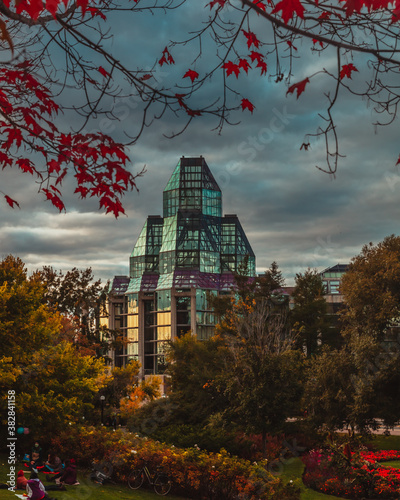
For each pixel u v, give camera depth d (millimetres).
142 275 142375
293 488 20719
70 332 57438
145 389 56062
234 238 140125
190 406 40500
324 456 27734
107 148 5801
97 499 20391
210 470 22531
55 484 21688
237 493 21875
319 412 37875
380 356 38375
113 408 53750
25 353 27047
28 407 25516
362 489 24422
